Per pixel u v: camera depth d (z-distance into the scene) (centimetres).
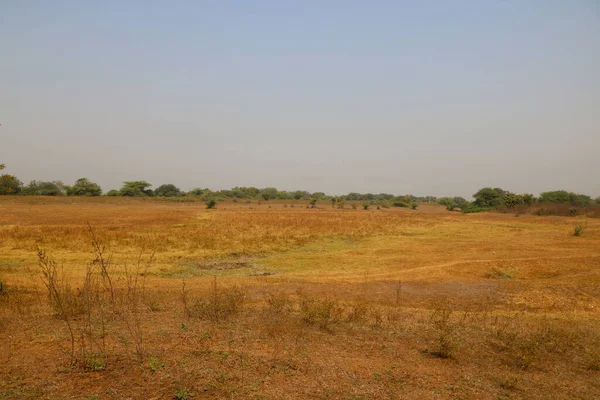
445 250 2306
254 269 1791
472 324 800
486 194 8125
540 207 6197
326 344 598
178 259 1938
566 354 632
